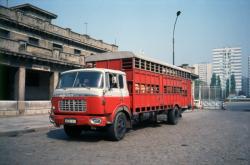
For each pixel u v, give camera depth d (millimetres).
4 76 21281
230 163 6285
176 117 15047
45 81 25594
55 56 22547
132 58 10617
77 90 8711
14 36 21547
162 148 8016
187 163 6242
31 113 20172
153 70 12602
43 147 8117
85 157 6789
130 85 10594
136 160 6492
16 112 18953
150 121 12602
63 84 9281
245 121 17125
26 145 8477
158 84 13078
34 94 24359
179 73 16219
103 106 8531
